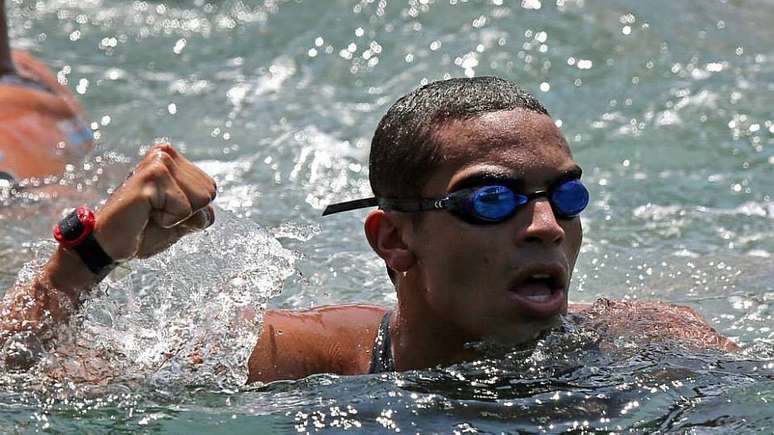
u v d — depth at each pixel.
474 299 9.94
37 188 18.31
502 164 9.76
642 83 23.20
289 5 28.27
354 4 27.44
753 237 16.41
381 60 25.05
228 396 10.39
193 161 20.22
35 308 10.42
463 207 9.78
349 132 21.47
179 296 11.32
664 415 9.58
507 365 10.31
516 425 9.50
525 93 10.36
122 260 10.23
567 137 20.81
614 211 17.44
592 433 9.35
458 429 9.47
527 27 25.61
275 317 11.30
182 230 10.20
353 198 18.20
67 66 25.78
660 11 26.78
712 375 10.30
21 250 15.48
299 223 16.72
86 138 20.92
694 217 17.16
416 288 10.40
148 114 22.88
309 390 10.38
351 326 11.16
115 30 28.12
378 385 10.27
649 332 11.08
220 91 24.03
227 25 27.86
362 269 14.84
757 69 23.92
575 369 10.31
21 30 28.12
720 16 27.09
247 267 11.34
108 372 10.59
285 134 21.44
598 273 14.95
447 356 10.47
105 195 18.41
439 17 26.38
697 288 14.44
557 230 9.65
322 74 24.75
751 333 12.71
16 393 10.37
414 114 10.27
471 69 24.09
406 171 10.17
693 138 20.61
